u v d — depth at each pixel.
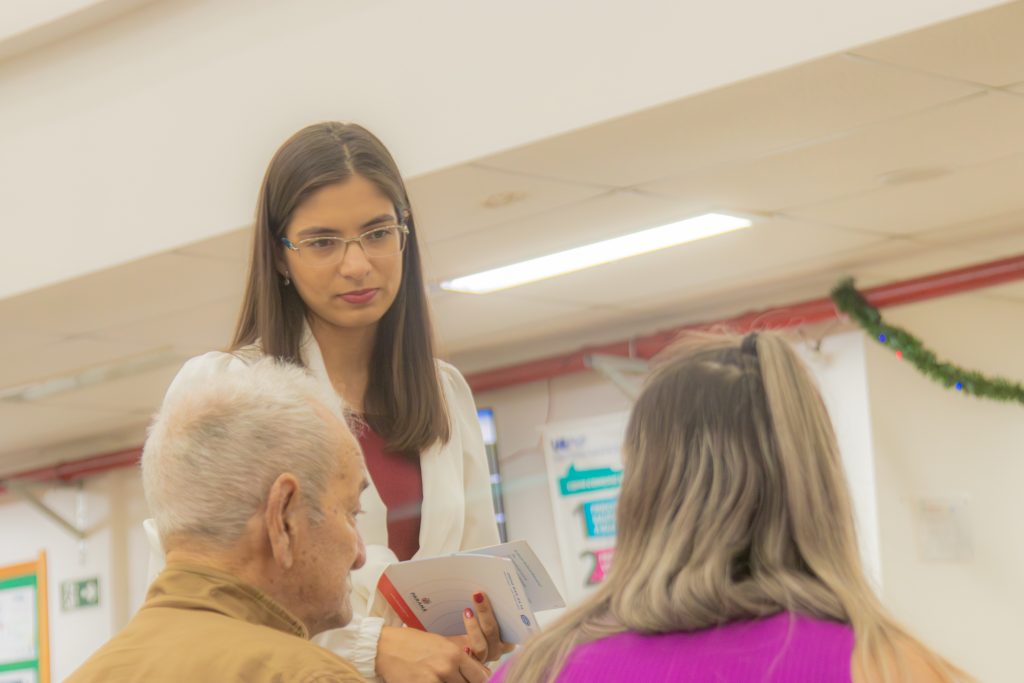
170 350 7.32
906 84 4.49
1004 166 5.44
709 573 1.90
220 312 6.69
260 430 1.99
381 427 2.89
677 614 1.88
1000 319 7.65
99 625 10.03
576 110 4.69
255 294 2.88
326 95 5.29
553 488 7.88
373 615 2.73
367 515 2.79
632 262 6.43
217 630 1.90
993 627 7.31
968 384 6.99
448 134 4.96
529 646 2.03
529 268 6.39
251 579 1.98
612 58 4.62
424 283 2.98
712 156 5.05
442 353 3.12
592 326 7.70
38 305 6.34
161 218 5.72
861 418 7.00
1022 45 4.21
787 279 7.05
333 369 2.89
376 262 2.80
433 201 5.30
